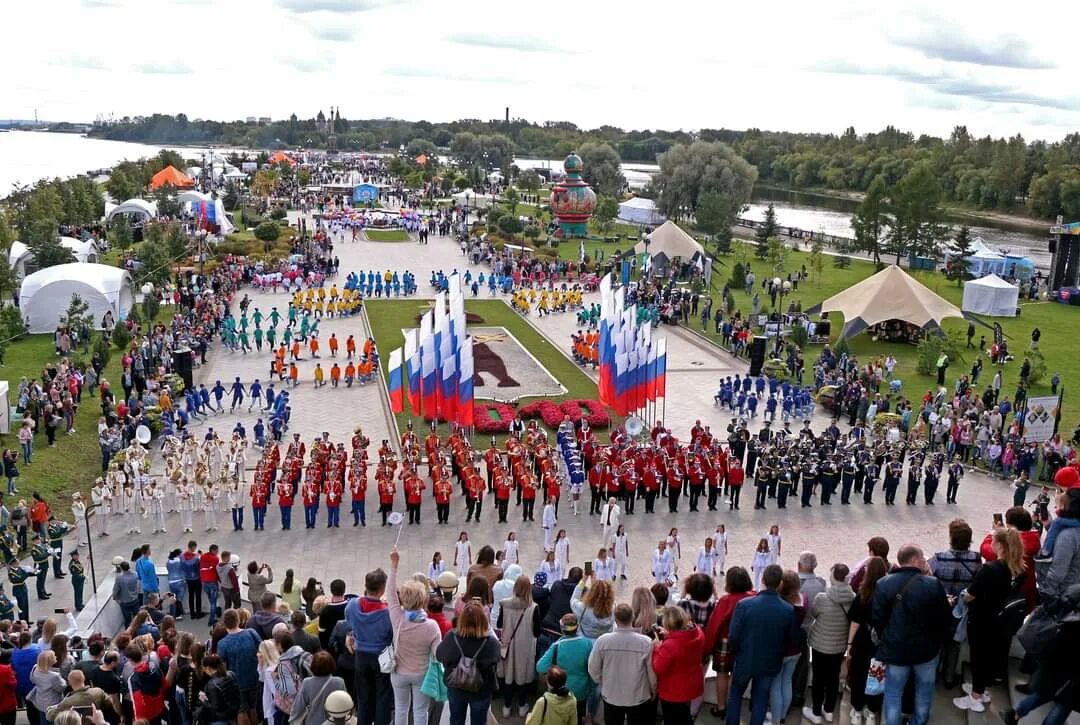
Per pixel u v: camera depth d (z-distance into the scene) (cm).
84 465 4147
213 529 3566
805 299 8512
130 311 6762
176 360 5066
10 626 2283
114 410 4647
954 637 1423
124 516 3622
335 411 5069
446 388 4203
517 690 1530
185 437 4166
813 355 6488
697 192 13500
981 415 4709
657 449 3881
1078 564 1248
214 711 1461
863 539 3569
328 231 12019
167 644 1853
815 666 1372
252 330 6825
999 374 5284
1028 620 1234
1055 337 7219
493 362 5975
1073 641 1167
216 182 16175
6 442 4294
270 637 1688
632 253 9612
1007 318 7862
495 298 8312
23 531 3316
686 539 3534
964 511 3884
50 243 7919
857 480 3941
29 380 4741
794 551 3450
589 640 1339
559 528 3597
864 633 1373
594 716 1408
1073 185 15800
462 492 3909
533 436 4125
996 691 1417
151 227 9412
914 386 5747
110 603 2656
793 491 4022
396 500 3834
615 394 4538
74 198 10894
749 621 1259
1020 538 1366
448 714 1392
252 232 11481
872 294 6569
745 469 4238
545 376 5697
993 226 16400
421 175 18925
